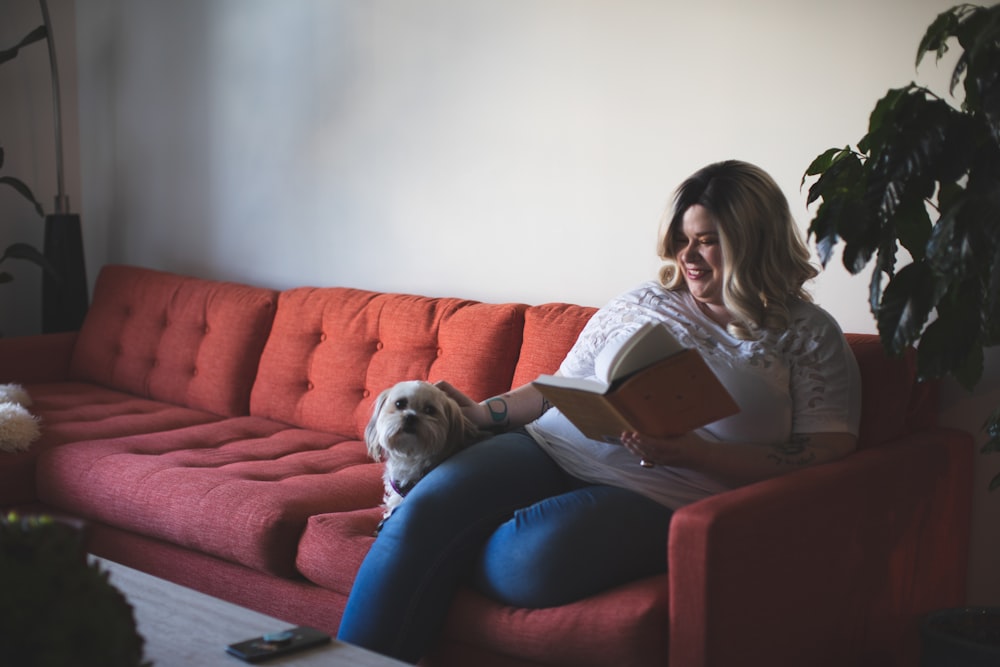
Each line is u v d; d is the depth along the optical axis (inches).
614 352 72.1
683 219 71.7
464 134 114.5
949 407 85.6
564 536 63.3
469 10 112.4
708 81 95.4
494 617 64.1
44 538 37.8
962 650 67.3
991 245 56.7
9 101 151.7
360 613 65.5
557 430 73.4
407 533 66.1
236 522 80.5
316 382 110.8
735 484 65.6
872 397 74.9
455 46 114.1
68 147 160.1
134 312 133.0
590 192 104.6
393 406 75.0
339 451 100.7
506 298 112.9
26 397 114.7
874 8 85.2
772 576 59.8
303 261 133.7
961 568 84.2
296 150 132.3
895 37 84.4
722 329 70.9
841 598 67.1
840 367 68.6
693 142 96.9
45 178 157.2
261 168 136.9
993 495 84.0
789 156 91.2
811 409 68.0
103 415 116.7
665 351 57.8
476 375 95.9
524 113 109.0
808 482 62.3
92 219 161.3
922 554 77.4
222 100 140.4
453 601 67.2
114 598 37.9
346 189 127.3
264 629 52.0
